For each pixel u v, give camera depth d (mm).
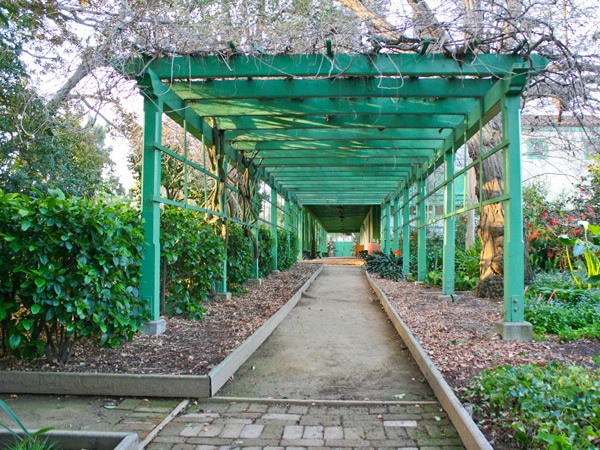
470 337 4898
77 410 3191
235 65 5098
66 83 6629
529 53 4793
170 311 5520
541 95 5676
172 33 4824
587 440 2207
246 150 8859
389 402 3355
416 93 5688
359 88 5695
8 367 3727
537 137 8273
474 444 2445
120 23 4781
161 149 5152
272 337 5555
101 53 4832
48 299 3506
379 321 6664
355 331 5934
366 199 19656
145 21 4773
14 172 7582
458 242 14312
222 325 5617
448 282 7762
